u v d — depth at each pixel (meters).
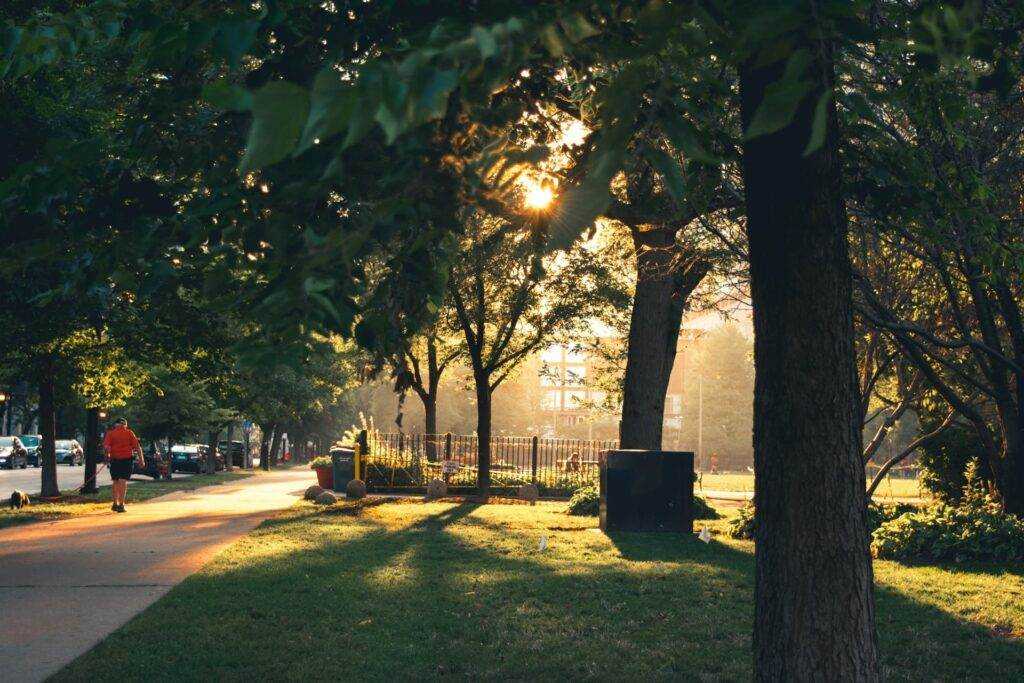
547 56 3.30
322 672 6.88
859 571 4.51
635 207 5.58
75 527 17.03
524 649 7.68
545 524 18.02
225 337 14.30
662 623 8.78
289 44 3.49
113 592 10.09
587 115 3.69
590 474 31.42
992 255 7.38
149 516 19.61
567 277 24.89
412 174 2.76
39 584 10.60
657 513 16.55
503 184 2.82
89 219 3.71
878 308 9.62
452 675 6.93
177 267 3.70
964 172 6.83
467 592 10.15
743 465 99.00
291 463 88.19
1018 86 8.16
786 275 4.37
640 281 19.48
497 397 102.25
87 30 3.52
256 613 8.85
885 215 5.66
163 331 14.30
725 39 2.27
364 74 1.67
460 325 26.28
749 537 15.76
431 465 31.34
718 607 9.52
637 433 19.25
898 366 18.12
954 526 13.30
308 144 1.60
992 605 9.78
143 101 3.85
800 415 4.46
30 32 3.45
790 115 1.90
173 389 37.66
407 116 1.67
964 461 21.56
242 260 3.32
